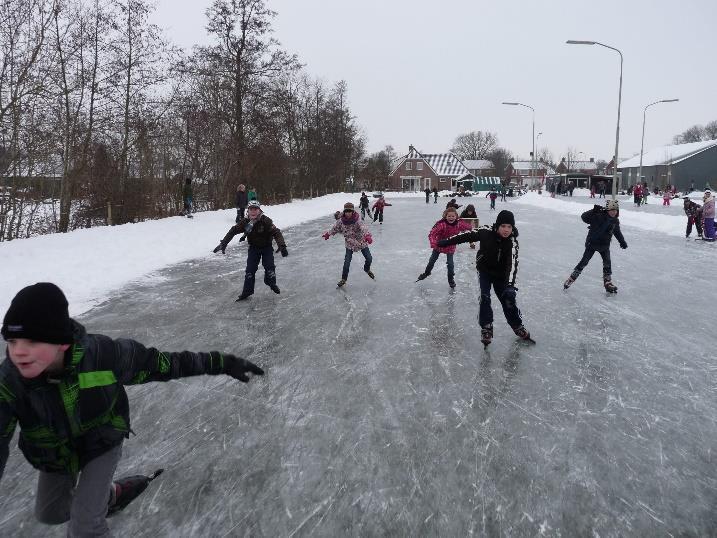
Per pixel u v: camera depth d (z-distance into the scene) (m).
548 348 5.76
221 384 4.72
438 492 3.10
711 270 10.53
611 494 3.10
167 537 2.69
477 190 86.88
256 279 9.48
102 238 12.56
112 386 2.00
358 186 78.94
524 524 2.82
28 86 12.61
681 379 4.92
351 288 8.80
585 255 8.56
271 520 2.83
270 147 29.62
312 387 4.66
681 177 63.69
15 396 1.82
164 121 18.92
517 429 3.90
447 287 8.90
